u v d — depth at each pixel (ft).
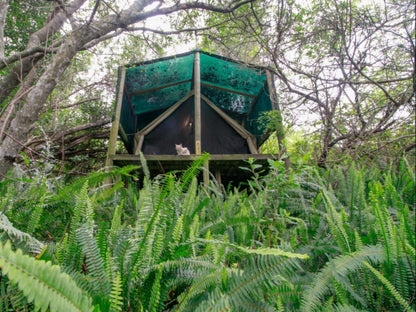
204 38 20.81
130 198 6.86
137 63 21.30
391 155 12.20
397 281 3.27
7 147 11.26
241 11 18.71
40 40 16.97
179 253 2.97
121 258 2.66
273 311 2.19
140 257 2.71
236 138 25.43
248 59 20.85
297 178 5.49
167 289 2.57
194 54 21.35
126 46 22.52
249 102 27.22
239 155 16.63
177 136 25.04
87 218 3.10
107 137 25.03
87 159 24.16
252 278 2.29
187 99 25.75
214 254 3.12
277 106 18.44
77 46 13.83
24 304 2.06
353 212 5.49
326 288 2.88
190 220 4.26
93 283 2.36
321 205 6.36
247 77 23.32
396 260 3.31
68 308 1.44
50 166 6.57
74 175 12.72
